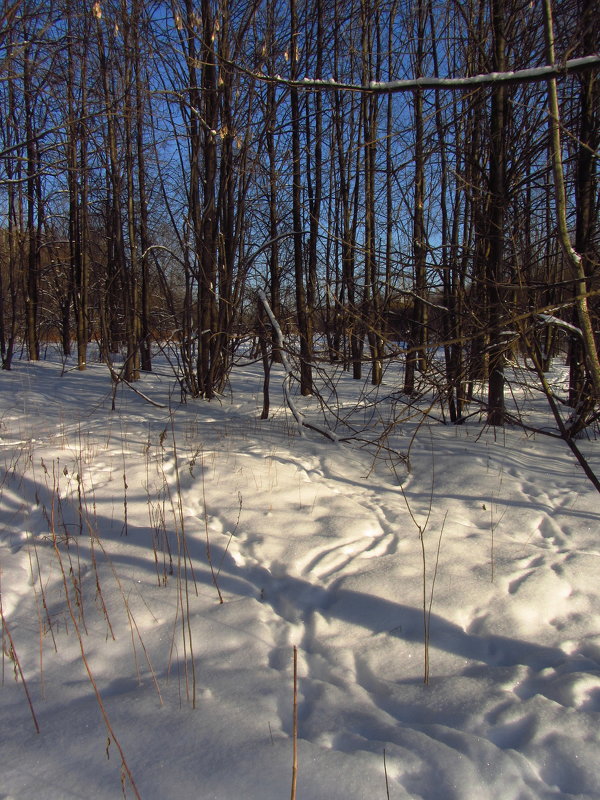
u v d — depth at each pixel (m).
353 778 2.13
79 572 3.78
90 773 2.18
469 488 5.52
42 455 6.09
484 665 2.97
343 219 13.66
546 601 3.49
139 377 12.95
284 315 10.17
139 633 3.18
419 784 2.15
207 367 10.55
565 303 3.29
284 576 3.82
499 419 7.86
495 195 7.10
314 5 9.98
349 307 7.37
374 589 3.59
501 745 2.38
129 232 12.65
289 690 2.71
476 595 3.53
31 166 14.21
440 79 2.74
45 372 13.58
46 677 2.84
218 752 2.27
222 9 8.59
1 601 3.47
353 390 12.27
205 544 4.19
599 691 2.69
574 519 4.80
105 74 10.89
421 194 8.70
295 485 5.52
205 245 10.04
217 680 2.77
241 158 10.15
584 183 6.86
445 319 7.74
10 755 2.28
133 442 6.96
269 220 12.47
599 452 6.60
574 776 2.21
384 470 6.19
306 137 12.12
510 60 7.32
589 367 3.03
